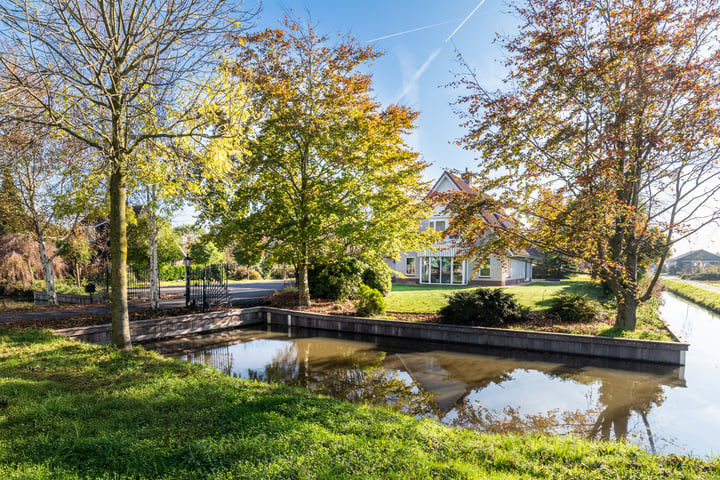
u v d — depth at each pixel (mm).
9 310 15453
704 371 9266
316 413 5113
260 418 4781
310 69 14820
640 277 17438
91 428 4383
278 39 13969
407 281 29578
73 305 17188
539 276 38906
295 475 3494
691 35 9266
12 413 4652
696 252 78250
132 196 13461
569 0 10227
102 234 21828
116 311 8469
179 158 8172
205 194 10102
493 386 8180
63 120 6805
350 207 14523
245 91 8906
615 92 9922
